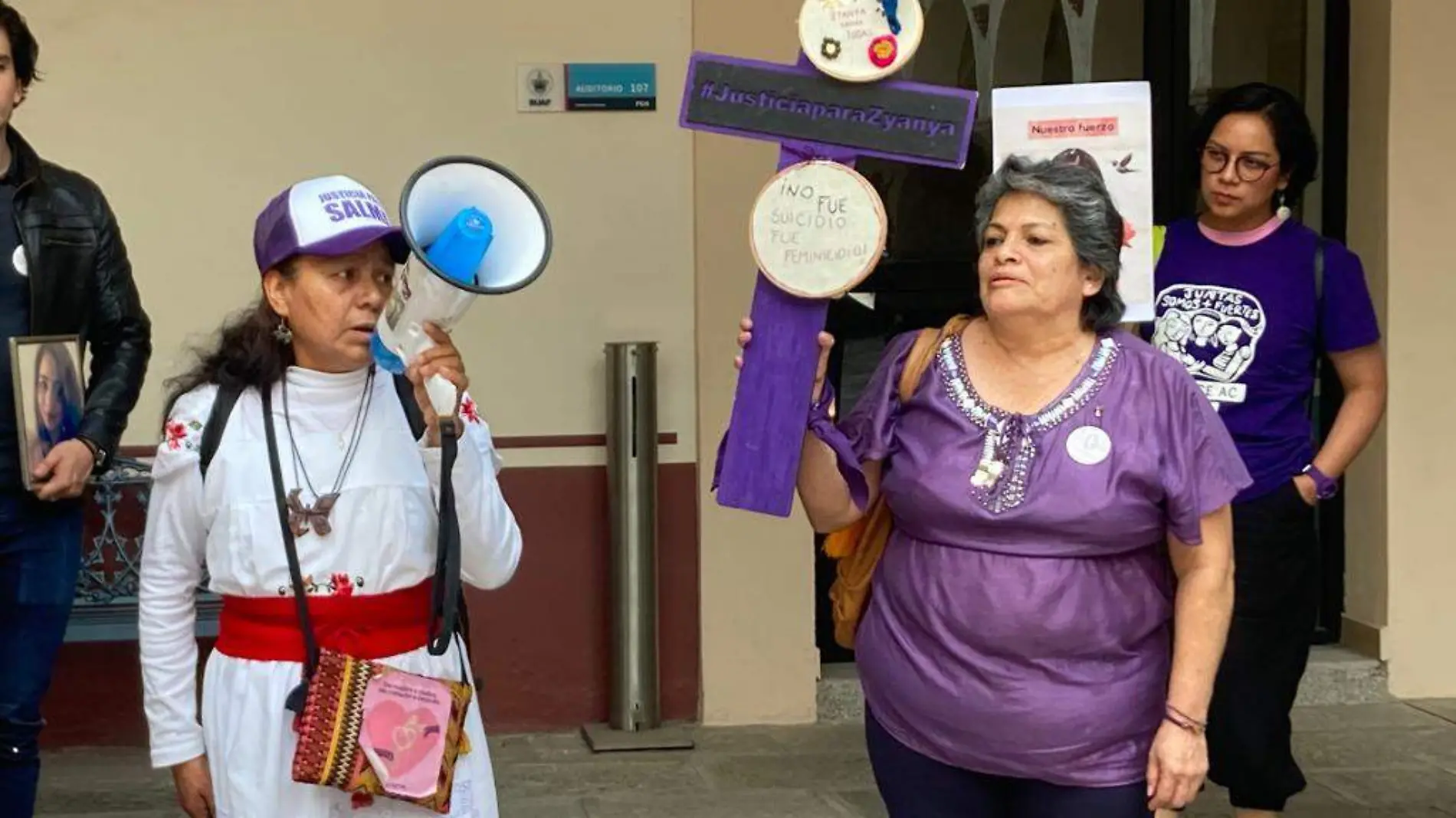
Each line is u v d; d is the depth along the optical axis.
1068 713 2.75
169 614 2.80
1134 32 6.16
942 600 2.79
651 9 5.54
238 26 5.37
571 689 5.67
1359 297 3.97
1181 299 4.00
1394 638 6.08
